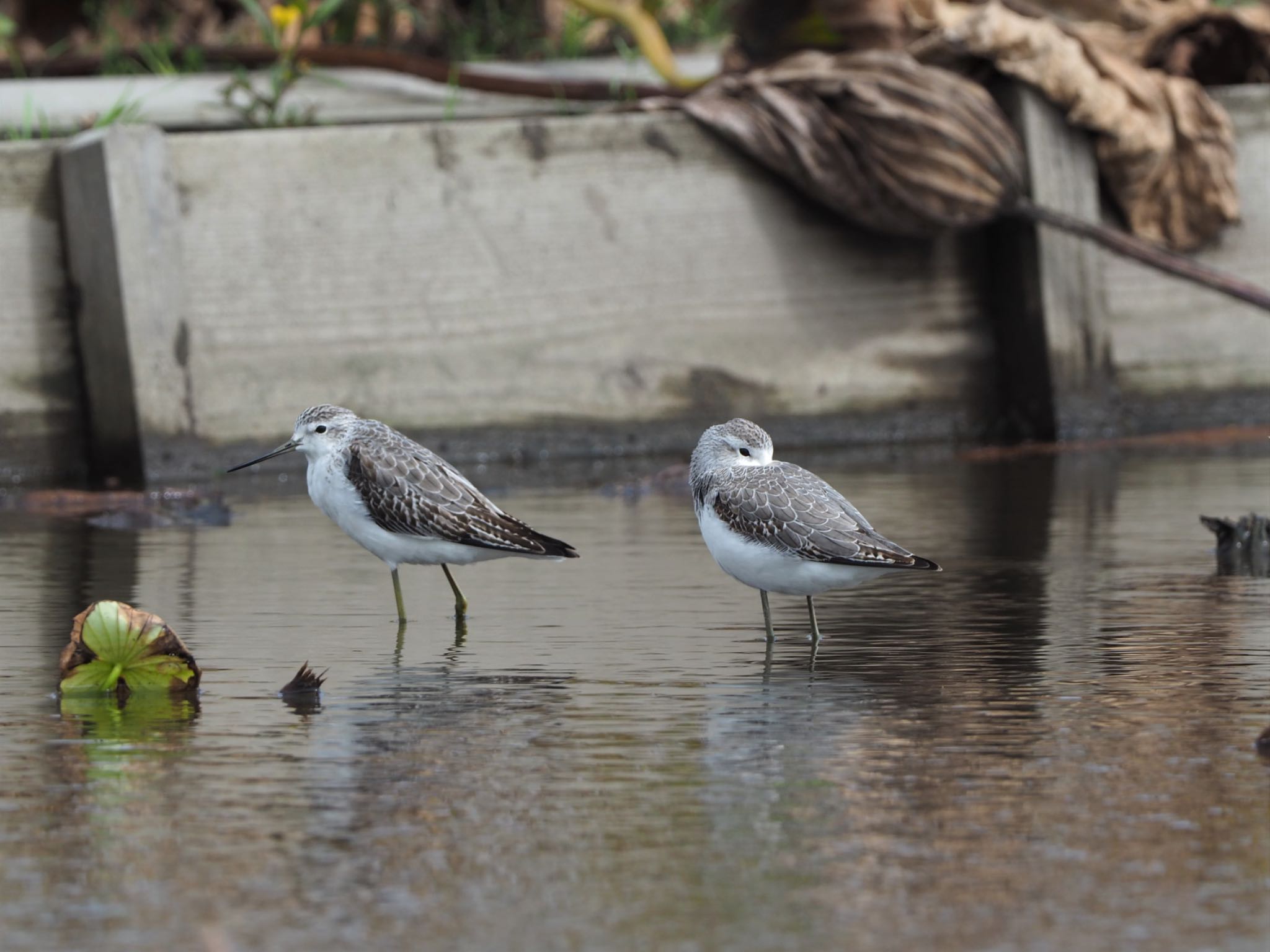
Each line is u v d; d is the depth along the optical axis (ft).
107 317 49.42
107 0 67.62
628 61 63.67
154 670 25.25
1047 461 52.65
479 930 16.01
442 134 52.70
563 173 53.83
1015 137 55.26
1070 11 60.85
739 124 54.39
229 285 50.83
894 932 15.89
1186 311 58.90
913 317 57.57
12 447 50.03
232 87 53.88
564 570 35.99
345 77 57.82
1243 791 19.81
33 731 23.00
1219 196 57.77
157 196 49.21
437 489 30.76
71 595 33.01
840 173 54.39
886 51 56.34
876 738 22.36
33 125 53.88
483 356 53.42
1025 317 57.41
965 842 18.22
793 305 56.18
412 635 29.43
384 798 19.88
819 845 18.16
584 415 54.39
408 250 52.54
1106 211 58.23
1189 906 16.42
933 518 42.01
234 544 39.60
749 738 22.40
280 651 28.12
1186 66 59.31
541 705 24.31
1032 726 22.88
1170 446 55.47
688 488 48.16
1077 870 17.38
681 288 55.06
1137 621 29.99
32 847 18.22
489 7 69.10
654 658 27.50
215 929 16.05
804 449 56.29
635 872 17.43
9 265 49.78
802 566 28.02
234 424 51.03
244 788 20.26
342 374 52.08
